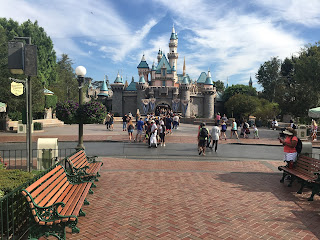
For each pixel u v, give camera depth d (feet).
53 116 146.30
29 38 24.03
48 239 14.07
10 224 14.23
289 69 232.12
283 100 124.67
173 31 310.45
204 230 15.10
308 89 115.65
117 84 253.24
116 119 151.53
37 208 12.55
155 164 35.65
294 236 14.46
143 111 242.99
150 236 14.28
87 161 27.48
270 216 17.39
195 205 19.31
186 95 249.55
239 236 14.38
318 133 79.51
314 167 22.57
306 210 18.63
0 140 62.95
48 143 28.71
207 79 261.44
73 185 19.33
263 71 236.22
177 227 15.47
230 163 37.45
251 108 200.64
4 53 87.35
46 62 188.44
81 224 15.80
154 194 21.94
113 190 23.04
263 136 80.89
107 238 14.01
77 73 33.40
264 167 34.88
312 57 115.44
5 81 83.51
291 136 26.32
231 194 22.25
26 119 24.98
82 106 32.94
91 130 91.71
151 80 282.36
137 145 56.34
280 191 23.48
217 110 281.95
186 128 106.32
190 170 31.94
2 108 67.77
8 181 17.08
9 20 176.86
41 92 101.24
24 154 44.37
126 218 16.76
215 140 48.96
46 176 15.52
